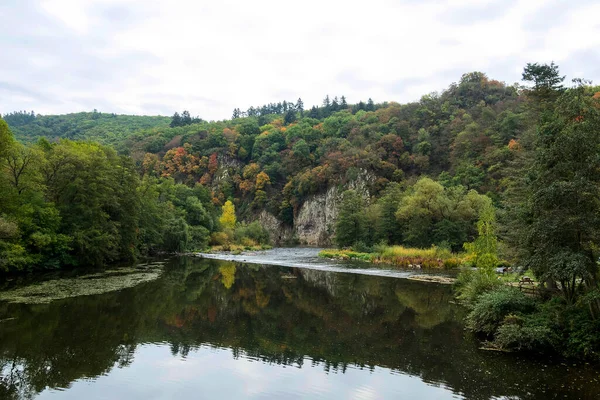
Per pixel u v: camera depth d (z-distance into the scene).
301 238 126.31
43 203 39.66
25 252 36.09
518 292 20.84
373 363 16.78
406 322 23.86
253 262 59.72
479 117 118.12
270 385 14.48
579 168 16.61
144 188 65.75
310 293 33.41
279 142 157.88
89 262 44.38
